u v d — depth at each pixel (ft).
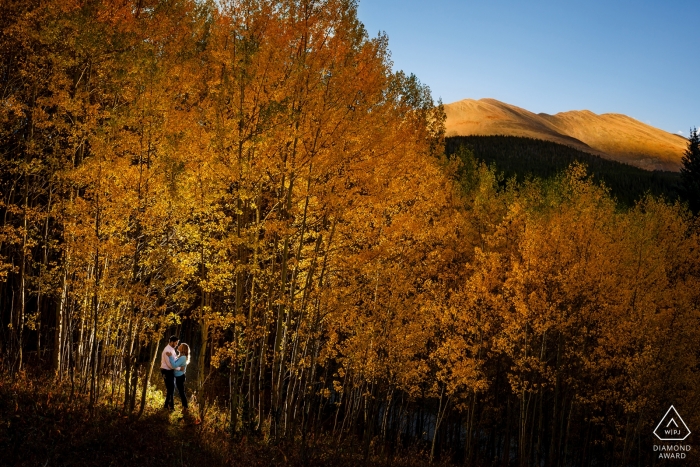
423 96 45.85
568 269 58.65
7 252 44.27
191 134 32.86
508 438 71.87
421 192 46.70
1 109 32.65
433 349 66.44
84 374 37.42
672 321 60.54
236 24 33.24
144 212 30.89
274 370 38.34
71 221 31.83
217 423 39.32
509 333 59.57
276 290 42.14
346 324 45.14
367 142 36.09
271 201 42.75
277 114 31.53
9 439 24.85
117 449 27.81
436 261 57.00
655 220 76.13
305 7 34.42
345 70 34.14
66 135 39.50
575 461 86.33
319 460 38.22
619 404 64.80
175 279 34.19
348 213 37.29
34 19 32.83
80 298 36.63
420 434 76.28
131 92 31.30
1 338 41.96
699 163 156.15
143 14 36.83
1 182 40.34
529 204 79.97
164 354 38.55
